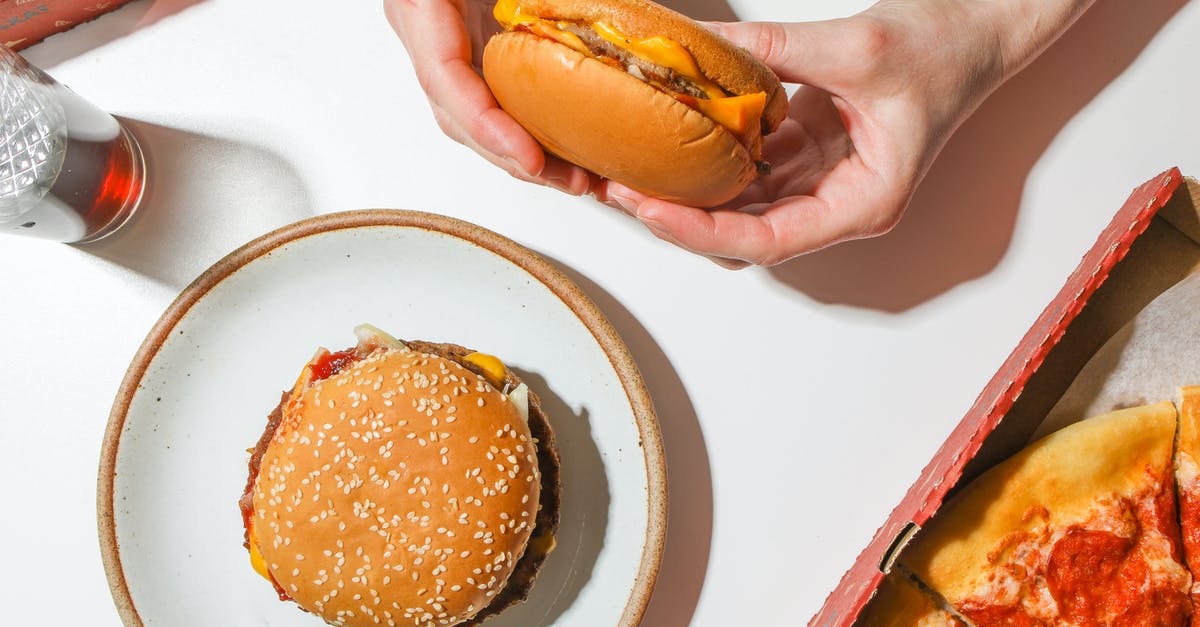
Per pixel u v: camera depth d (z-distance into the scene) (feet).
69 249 1.73
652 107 1.27
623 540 1.68
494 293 1.70
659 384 1.74
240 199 1.74
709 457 1.74
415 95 1.76
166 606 1.65
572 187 1.51
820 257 1.77
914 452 1.75
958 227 1.77
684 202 1.44
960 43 1.56
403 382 1.57
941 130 1.58
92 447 1.72
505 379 1.66
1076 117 1.78
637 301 1.75
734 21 1.77
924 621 1.54
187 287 1.65
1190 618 1.56
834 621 1.43
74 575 1.71
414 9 1.44
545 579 1.68
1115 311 1.63
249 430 1.70
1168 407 1.59
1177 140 1.78
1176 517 1.58
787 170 1.66
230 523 1.69
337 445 1.55
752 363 1.75
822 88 1.54
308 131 1.75
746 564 1.73
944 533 1.55
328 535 1.54
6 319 1.72
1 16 1.65
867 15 1.55
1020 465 1.56
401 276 1.70
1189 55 1.78
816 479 1.74
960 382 1.76
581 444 1.69
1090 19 1.78
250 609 1.68
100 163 1.64
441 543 1.54
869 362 1.76
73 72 1.74
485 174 1.75
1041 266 1.77
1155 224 1.59
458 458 1.55
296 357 1.70
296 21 1.76
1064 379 1.64
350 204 1.75
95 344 1.73
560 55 1.27
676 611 1.72
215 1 1.75
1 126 1.56
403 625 1.57
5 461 1.71
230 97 1.75
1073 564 1.53
